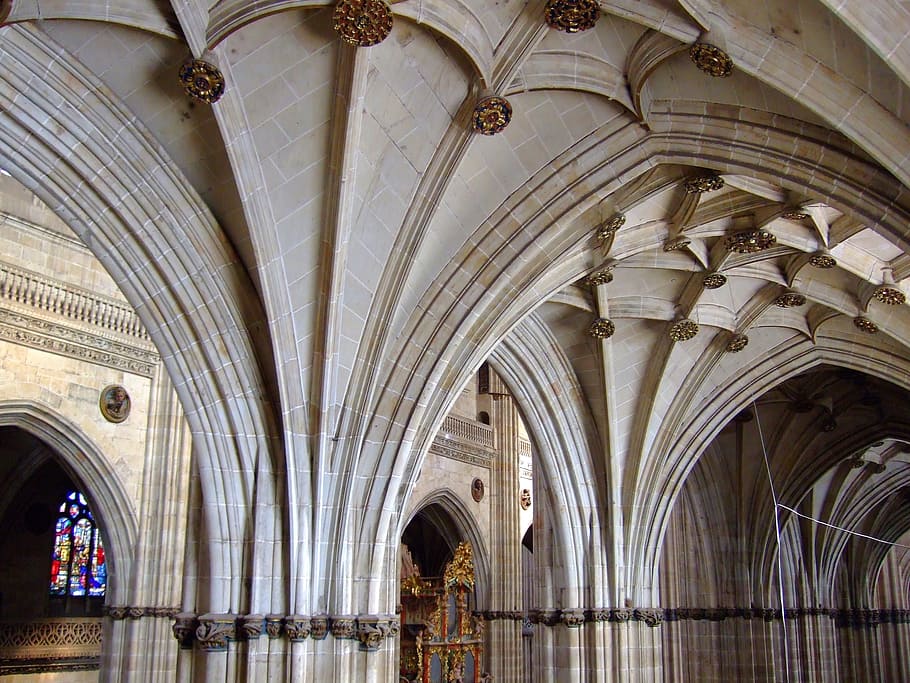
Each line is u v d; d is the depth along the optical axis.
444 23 10.88
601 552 19.52
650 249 16.03
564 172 13.52
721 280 16.91
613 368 19.33
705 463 27.33
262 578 12.88
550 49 11.80
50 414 20.34
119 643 21.44
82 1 9.99
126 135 11.72
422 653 25.08
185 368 12.93
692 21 10.36
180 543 22.38
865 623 38.72
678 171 13.97
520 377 18.92
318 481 13.36
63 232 21.27
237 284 13.02
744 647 26.52
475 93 12.19
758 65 10.26
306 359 13.45
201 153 12.27
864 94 9.79
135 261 12.37
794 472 26.55
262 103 11.64
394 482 13.98
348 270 13.34
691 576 27.50
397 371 14.16
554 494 19.30
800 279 17.98
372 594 13.51
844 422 25.98
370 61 11.43
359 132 11.98
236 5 10.32
